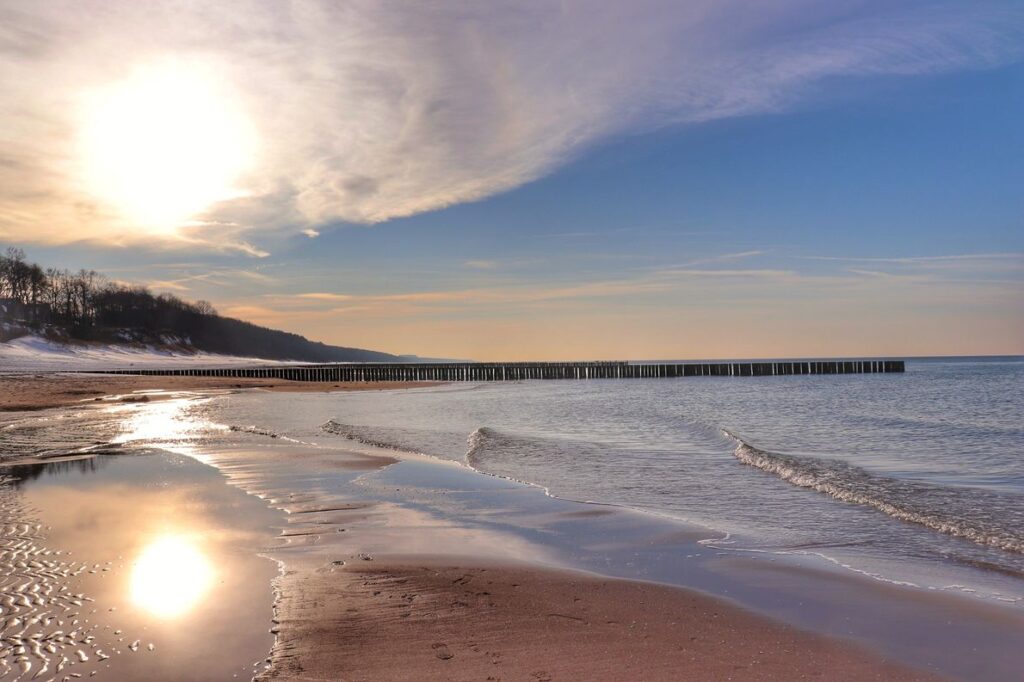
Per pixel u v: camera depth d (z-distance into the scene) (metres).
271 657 4.50
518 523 9.13
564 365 97.25
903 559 7.36
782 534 8.52
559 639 4.96
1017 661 4.67
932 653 4.80
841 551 7.70
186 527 8.35
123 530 8.06
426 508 10.05
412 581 6.33
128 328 143.00
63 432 20.30
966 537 8.27
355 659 4.52
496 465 14.48
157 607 5.41
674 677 4.34
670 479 12.78
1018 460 15.40
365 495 10.96
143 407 32.56
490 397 44.50
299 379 79.38
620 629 5.18
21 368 82.00
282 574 6.47
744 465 14.52
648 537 8.38
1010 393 44.38
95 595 5.62
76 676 4.07
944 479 12.63
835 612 5.66
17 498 10.05
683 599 5.93
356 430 21.89
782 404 36.31
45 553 6.88
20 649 4.46
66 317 129.50
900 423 24.64
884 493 11.00
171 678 4.11
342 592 5.95
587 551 7.70
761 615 5.55
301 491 11.20
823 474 12.88
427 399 41.91
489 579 6.44
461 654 4.64
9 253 122.12
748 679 4.34
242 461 14.48
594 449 17.16
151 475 12.47
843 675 4.42
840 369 93.56
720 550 7.75
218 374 81.38
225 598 5.70
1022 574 6.80
